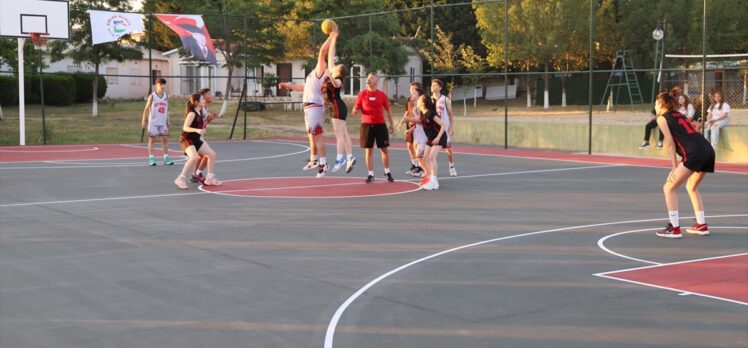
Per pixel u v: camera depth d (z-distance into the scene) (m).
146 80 59.62
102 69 56.00
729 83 40.22
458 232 10.54
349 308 6.81
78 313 6.66
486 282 7.75
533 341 5.85
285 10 45.53
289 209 12.58
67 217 11.77
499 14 51.38
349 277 7.97
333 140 29.78
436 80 16.03
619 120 35.09
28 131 31.08
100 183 16.08
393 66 46.25
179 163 20.59
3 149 25.23
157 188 15.29
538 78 57.69
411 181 16.56
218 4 45.53
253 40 43.91
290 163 20.72
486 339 5.91
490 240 9.97
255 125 37.78
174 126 36.06
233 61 43.97
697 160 9.88
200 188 15.30
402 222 11.34
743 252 9.17
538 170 18.94
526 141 26.53
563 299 7.06
